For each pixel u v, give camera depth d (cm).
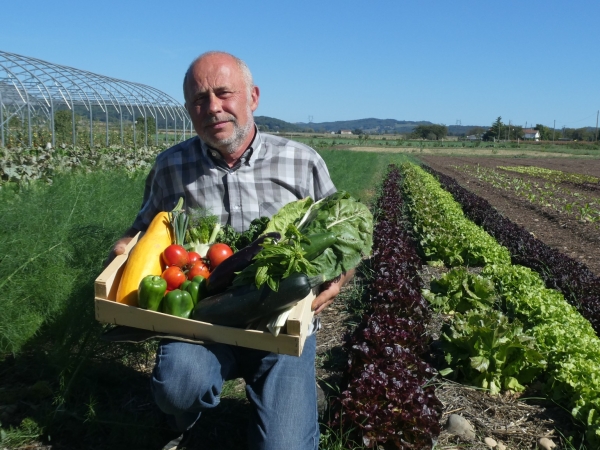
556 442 493
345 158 3919
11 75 1978
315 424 375
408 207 1934
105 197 1007
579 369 541
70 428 433
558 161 6619
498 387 578
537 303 738
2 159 1524
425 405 446
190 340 349
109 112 2798
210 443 435
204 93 390
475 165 5397
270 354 375
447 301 814
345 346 555
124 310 352
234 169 430
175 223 393
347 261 355
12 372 517
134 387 507
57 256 597
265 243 327
